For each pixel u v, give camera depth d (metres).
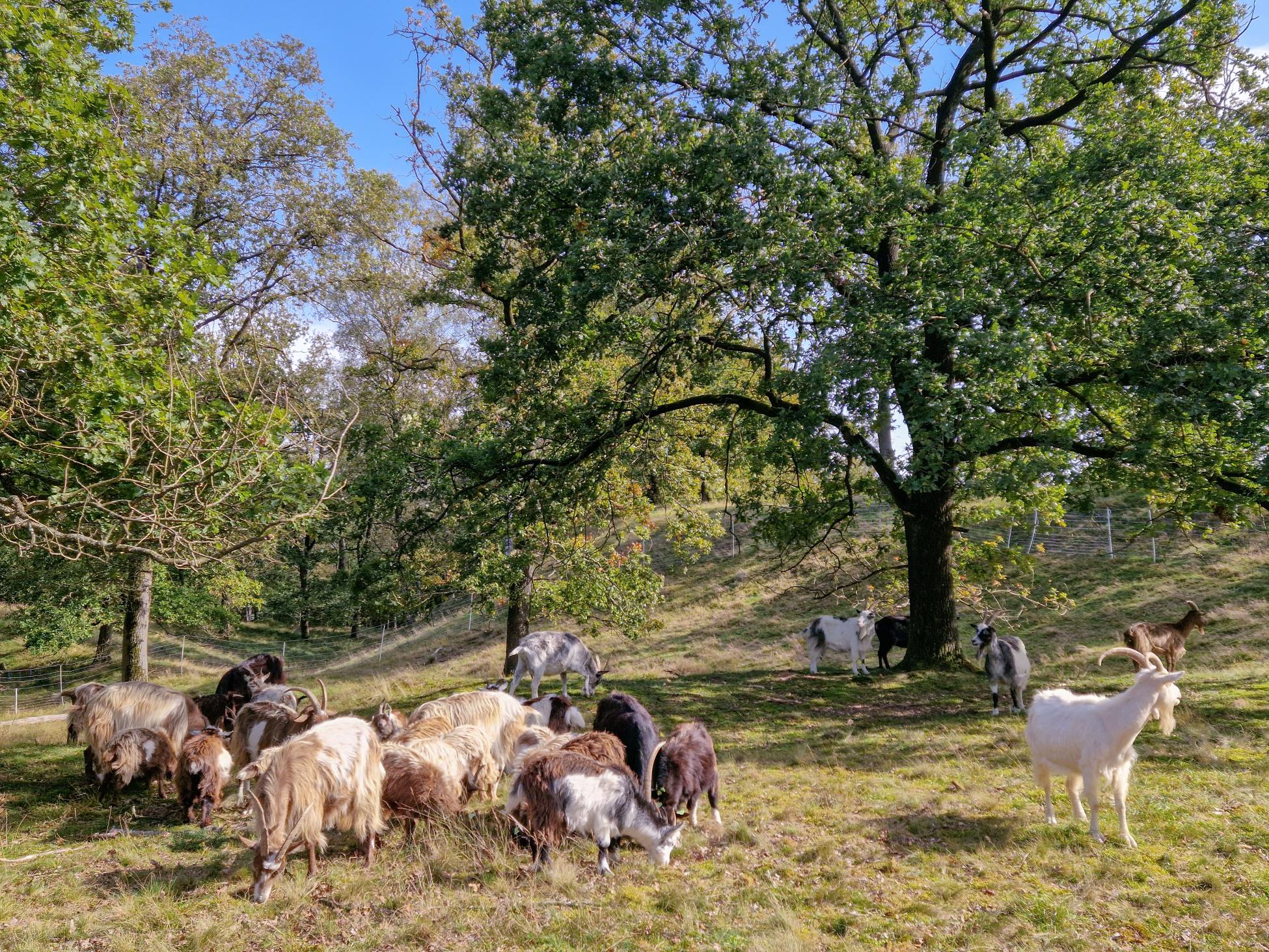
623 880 6.59
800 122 15.38
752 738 11.77
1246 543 22.89
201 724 10.21
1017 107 17.84
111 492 8.62
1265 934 5.25
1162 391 11.44
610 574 18.62
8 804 9.39
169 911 6.15
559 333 14.52
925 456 12.09
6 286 7.30
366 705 15.92
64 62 8.45
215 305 20.56
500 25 16.38
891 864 6.68
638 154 14.20
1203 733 10.20
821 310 13.96
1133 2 15.09
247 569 27.28
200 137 19.73
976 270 12.26
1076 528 26.44
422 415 19.52
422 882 6.60
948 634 16.78
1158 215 11.69
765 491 19.14
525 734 8.45
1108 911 5.66
